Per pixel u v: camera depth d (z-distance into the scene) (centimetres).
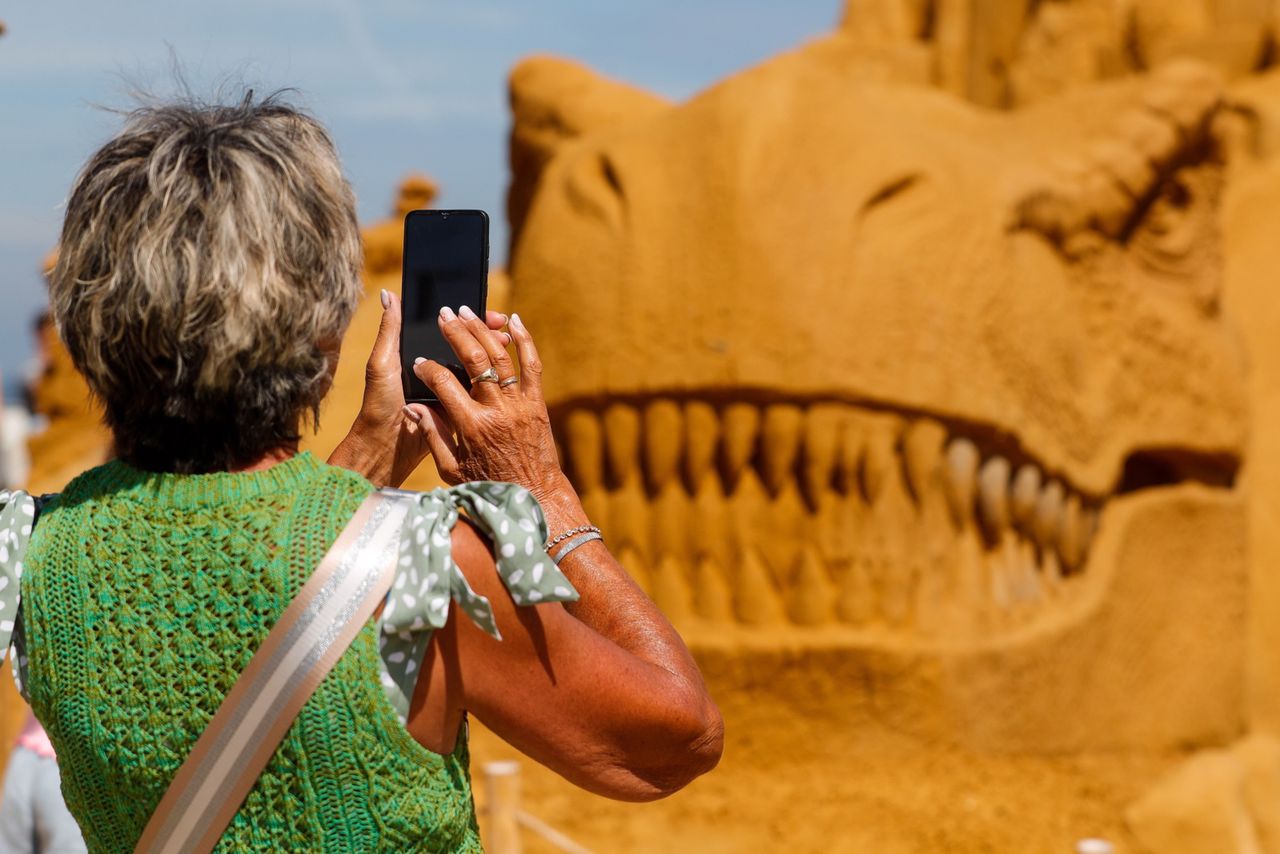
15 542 208
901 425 739
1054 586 803
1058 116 900
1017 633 764
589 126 973
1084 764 774
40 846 409
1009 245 781
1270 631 987
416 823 196
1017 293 779
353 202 213
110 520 200
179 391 197
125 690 195
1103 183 842
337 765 191
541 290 791
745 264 732
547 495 228
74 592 199
